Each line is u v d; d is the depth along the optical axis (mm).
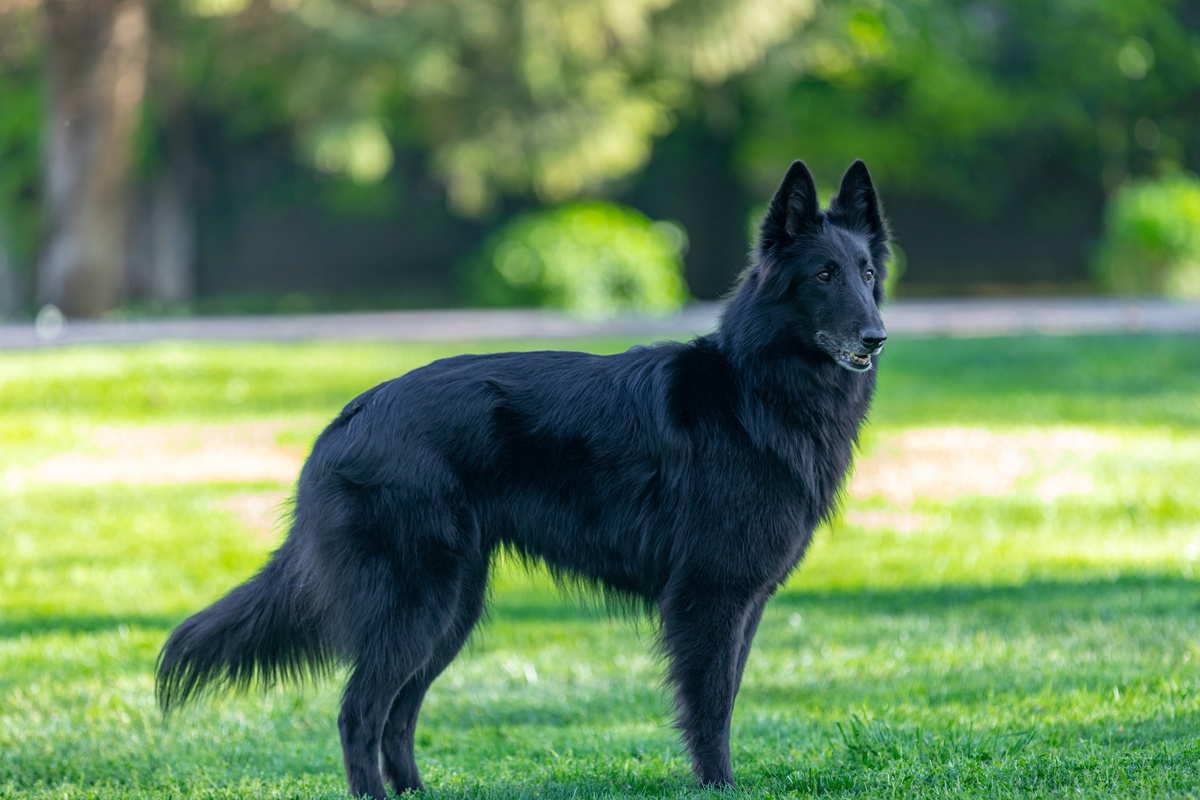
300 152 35688
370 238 42312
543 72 30438
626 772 6145
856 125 38625
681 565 5672
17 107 36656
